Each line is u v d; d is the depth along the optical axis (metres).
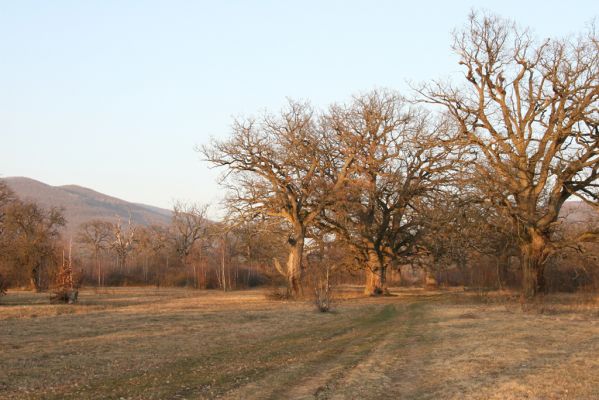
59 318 25.58
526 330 18.91
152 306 34.88
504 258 46.22
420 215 42.03
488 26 33.09
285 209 42.16
